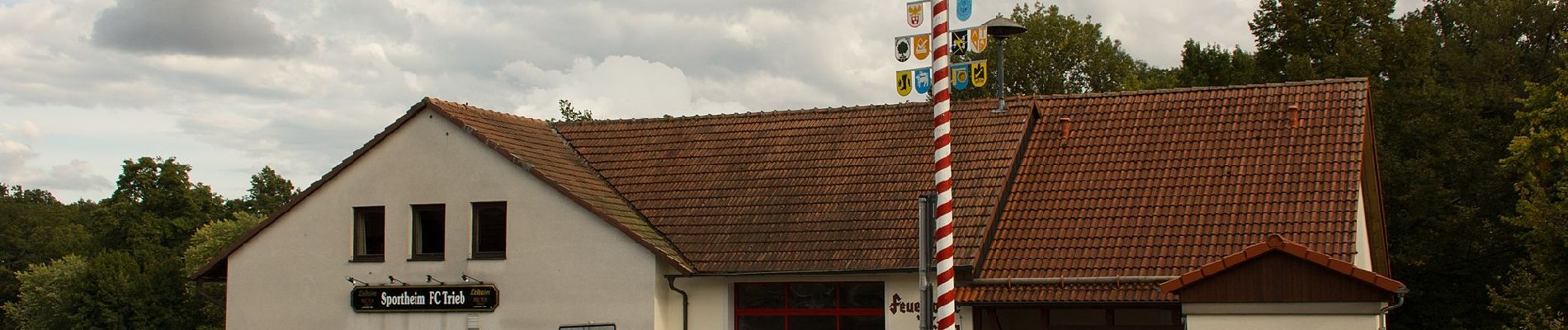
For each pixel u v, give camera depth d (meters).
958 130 26.77
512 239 25.03
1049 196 24.80
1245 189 23.77
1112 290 21.98
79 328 64.69
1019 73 56.56
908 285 23.42
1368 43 39.47
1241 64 43.59
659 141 28.86
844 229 24.48
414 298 25.38
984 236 23.11
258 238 26.72
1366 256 26.80
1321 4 41.06
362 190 26.11
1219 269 18.41
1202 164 24.72
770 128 28.52
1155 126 26.23
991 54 56.59
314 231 26.31
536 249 24.84
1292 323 18.09
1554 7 45.81
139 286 65.06
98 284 65.00
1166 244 22.77
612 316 24.16
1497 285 33.25
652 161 28.14
